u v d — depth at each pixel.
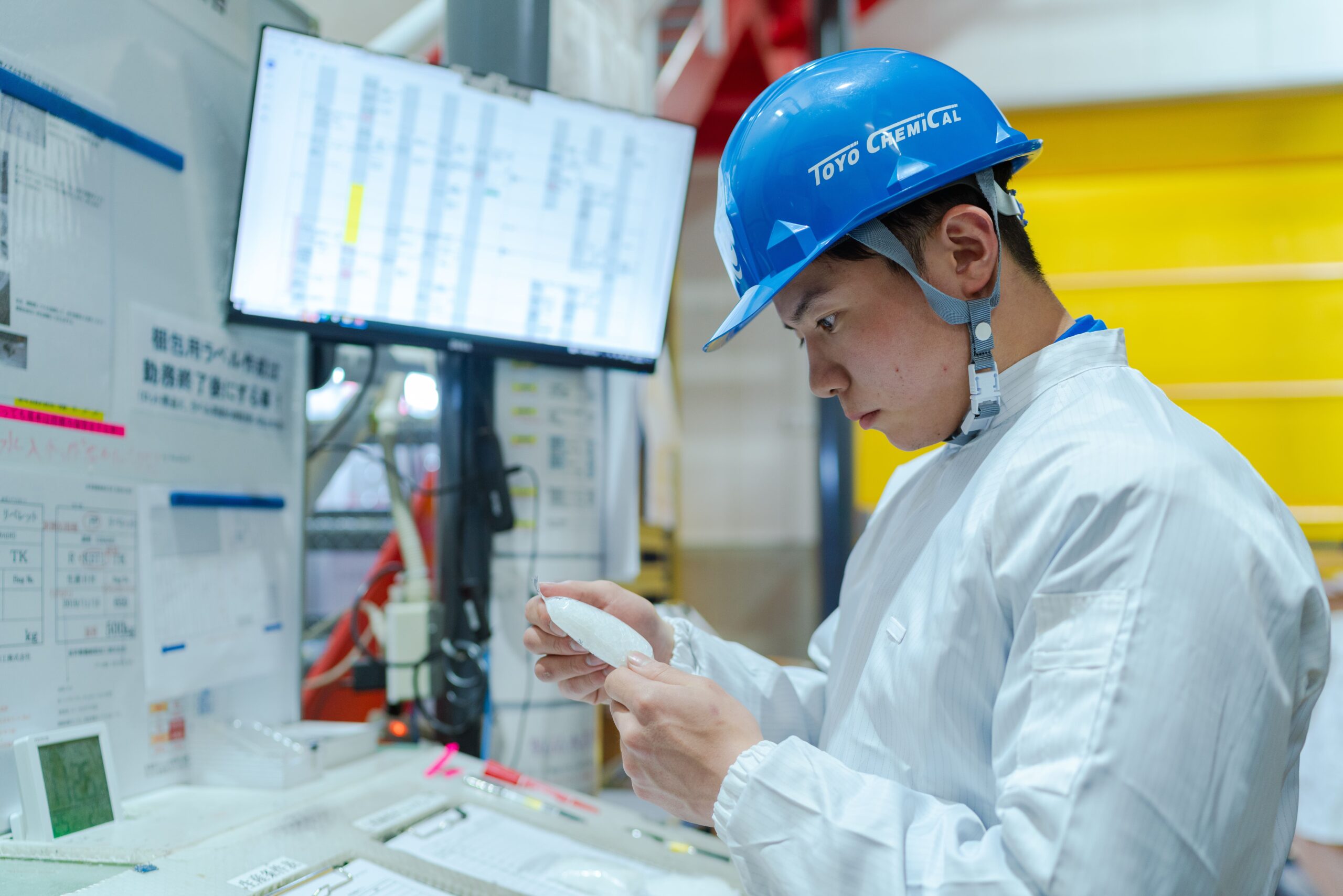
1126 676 0.55
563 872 0.89
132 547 0.97
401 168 1.25
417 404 1.58
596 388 1.58
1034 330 0.78
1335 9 3.88
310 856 0.81
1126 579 0.57
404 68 1.21
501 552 1.47
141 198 1.00
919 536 0.80
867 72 0.75
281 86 1.14
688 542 4.66
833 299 0.72
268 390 1.23
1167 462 0.60
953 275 0.72
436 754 1.19
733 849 0.63
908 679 0.72
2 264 0.81
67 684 0.87
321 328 1.22
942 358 0.73
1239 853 0.54
